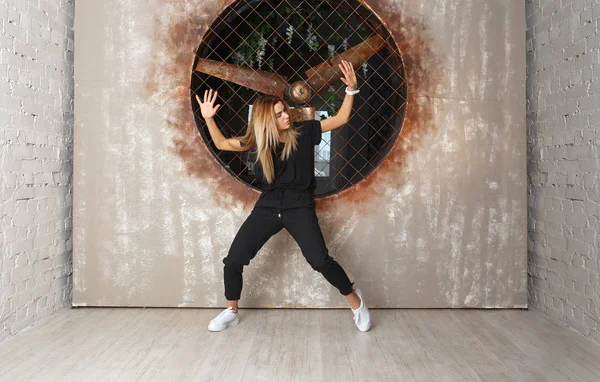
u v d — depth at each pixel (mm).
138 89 3123
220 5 3158
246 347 2469
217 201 3150
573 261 2811
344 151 5453
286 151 2621
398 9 3193
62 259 3133
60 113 3096
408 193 3186
